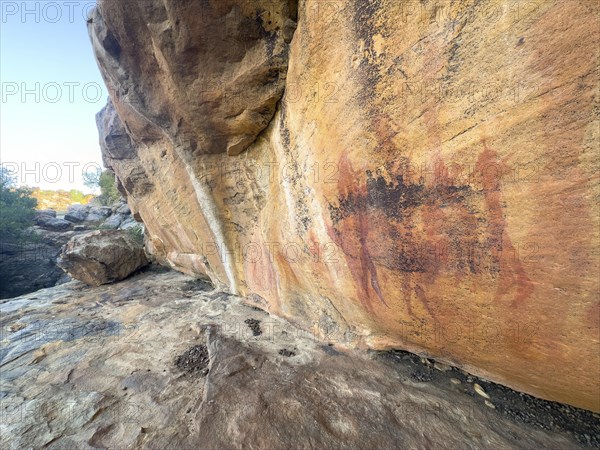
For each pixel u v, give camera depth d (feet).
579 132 3.27
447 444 5.65
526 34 3.43
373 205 5.95
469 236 4.60
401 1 4.50
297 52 7.08
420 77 4.53
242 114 9.50
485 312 4.92
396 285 6.21
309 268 9.18
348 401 6.99
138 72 10.66
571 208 3.52
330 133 6.55
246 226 12.96
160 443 6.12
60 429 6.88
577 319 3.90
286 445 5.79
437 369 8.07
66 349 11.37
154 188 18.98
